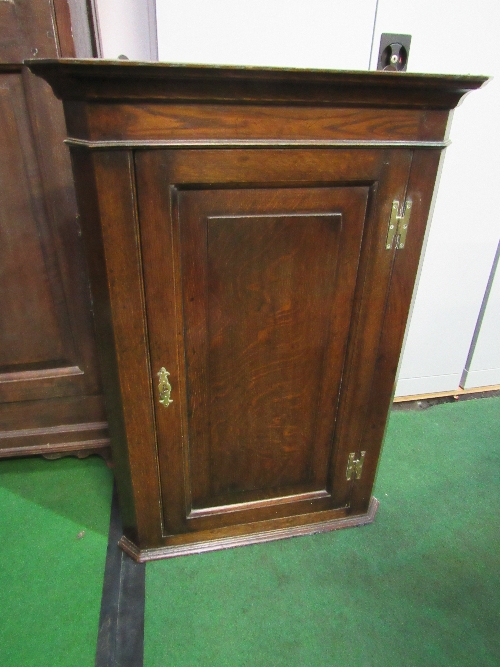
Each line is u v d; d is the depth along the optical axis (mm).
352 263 839
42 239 1068
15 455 1285
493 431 1541
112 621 938
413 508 1231
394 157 758
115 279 751
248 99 663
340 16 1093
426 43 1169
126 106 640
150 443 920
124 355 820
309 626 940
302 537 1132
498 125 1284
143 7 1136
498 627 950
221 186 727
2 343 1156
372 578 1040
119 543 1096
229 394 921
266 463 1027
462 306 1543
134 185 692
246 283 815
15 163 991
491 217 1410
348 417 1004
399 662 882
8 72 912
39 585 1006
